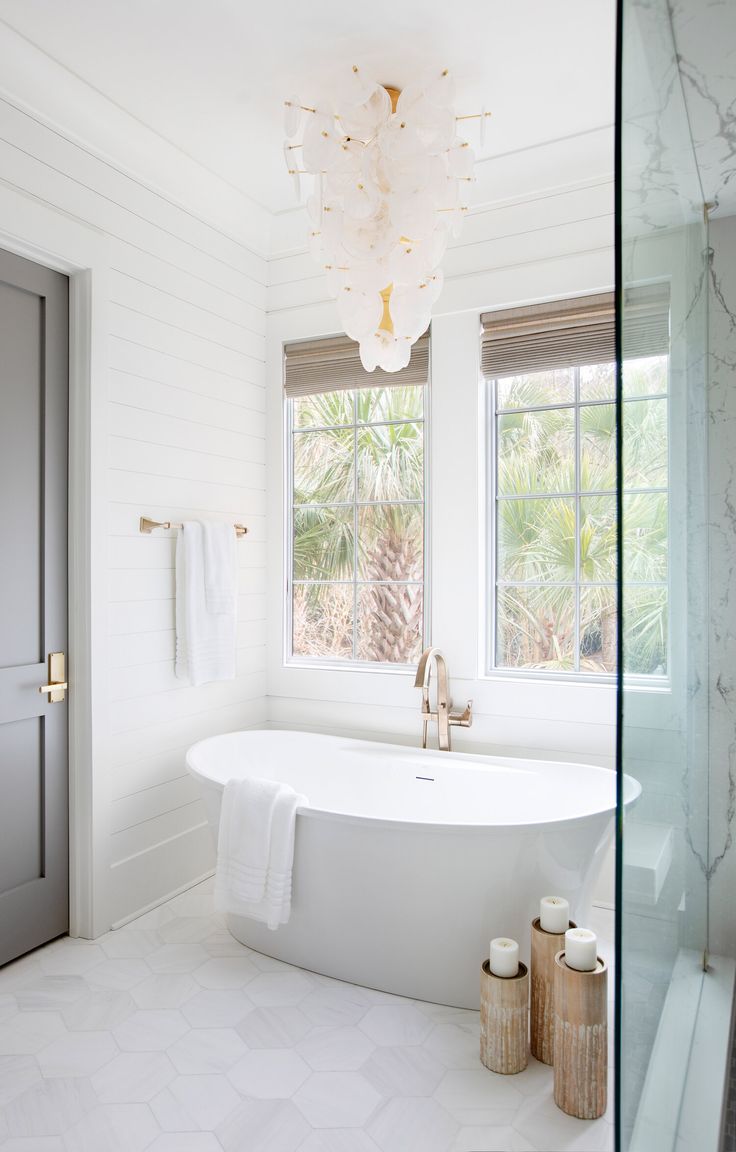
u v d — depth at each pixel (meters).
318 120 2.06
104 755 2.61
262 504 3.54
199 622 2.97
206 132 2.64
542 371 2.92
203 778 2.53
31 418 2.44
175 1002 2.20
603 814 2.13
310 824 2.28
